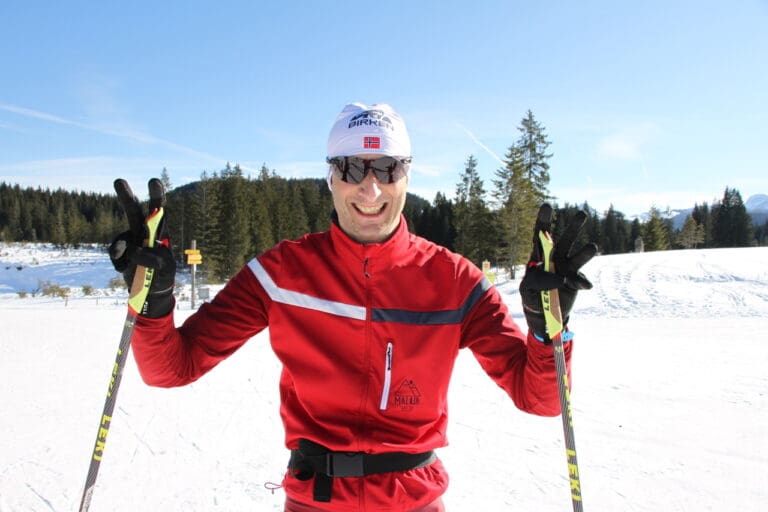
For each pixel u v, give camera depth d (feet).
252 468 11.30
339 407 5.06
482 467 11.51
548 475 11.09
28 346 25.18
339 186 5.07
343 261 5.15
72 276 127.44
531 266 4.55
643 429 13.85
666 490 10.39
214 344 5.16
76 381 18.25
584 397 17.01
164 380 4.83
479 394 17.43
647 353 24.77
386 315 5.03
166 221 4.56
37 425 13.67
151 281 4.40
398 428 5.05
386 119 5.06
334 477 4.93
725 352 24.95
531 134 108.37
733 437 13.20
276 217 182.50
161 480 10.65
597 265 77.25
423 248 5.41
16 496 9.84
